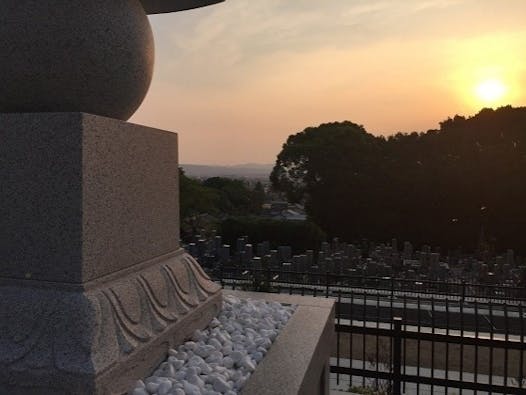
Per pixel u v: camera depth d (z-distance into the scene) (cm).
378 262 1888
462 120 3578
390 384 639
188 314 345
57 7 280
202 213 2981
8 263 260
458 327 1152
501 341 563
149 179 334
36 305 247
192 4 418
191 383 273
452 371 827
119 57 299
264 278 1127
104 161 271
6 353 238
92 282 258
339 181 3266
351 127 3584
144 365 276
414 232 3164
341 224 3316
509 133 3228
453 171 3025
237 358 320
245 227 2505
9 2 280
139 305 290
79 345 235
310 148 3347
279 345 356
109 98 306
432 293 1283
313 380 343
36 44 278
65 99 293
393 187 3194
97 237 264
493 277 1712
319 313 446
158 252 351
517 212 2927
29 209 256
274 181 3638
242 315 426
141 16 325
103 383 232
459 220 3091
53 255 253
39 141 254
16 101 292
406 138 3397
